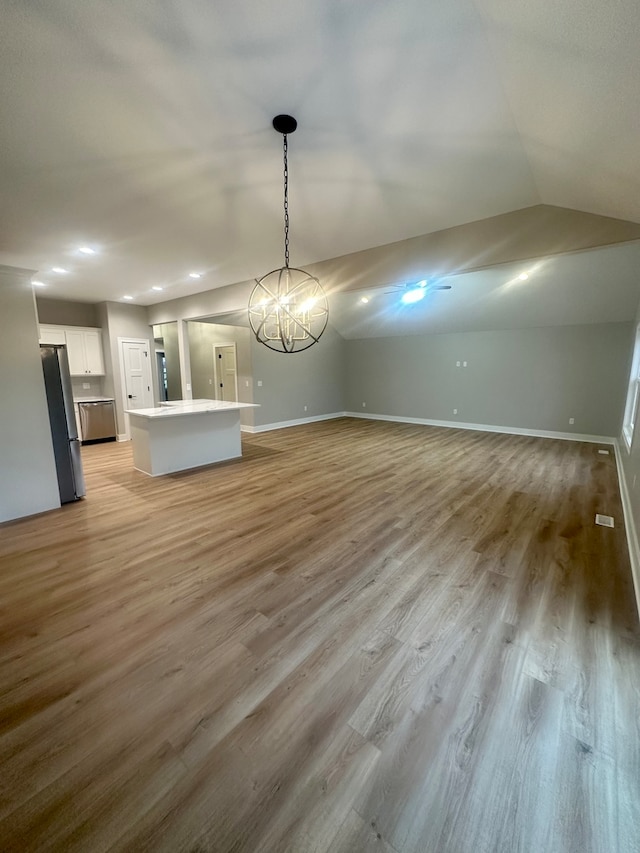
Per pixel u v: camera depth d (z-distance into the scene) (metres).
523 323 6.69
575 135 1.71
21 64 1.60
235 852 1.04
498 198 2.81
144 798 1.17
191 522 3.25
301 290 3.43
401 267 3.73
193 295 6.19
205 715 1.45
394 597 2.18
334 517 3.32
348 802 1.15
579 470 4.70
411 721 1.42
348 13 1.41
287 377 8.12
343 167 2.45
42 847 1.05
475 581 2.33
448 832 1.08
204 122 2.03
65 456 3.72
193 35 1.50
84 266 4.42
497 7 1.21
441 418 8.16
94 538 2.97
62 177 2.49
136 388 7.13
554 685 1.57
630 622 1.95
